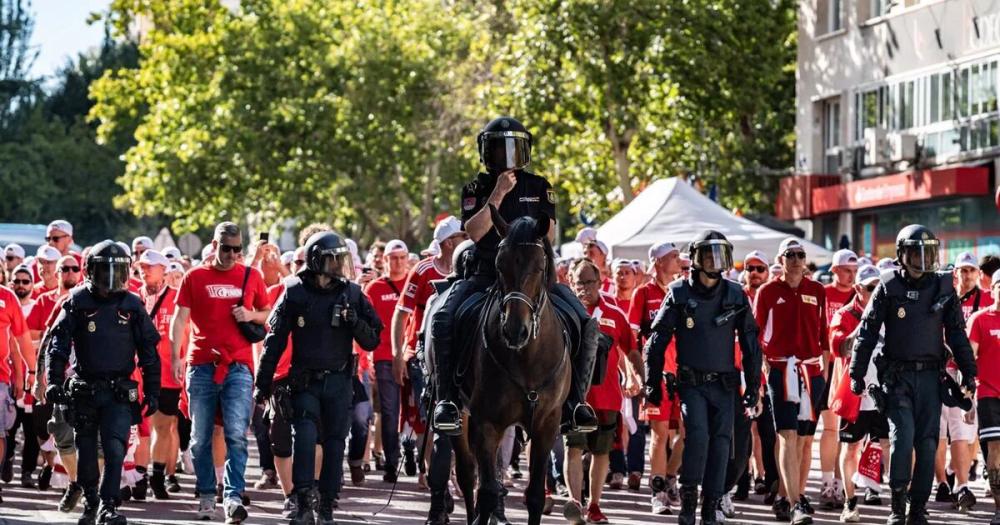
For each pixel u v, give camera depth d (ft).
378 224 285.64
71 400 59.00
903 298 61.98
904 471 62.18
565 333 50.85
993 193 168.86
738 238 111.65
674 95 199.72
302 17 274.77
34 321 78.33
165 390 71.31
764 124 229.86
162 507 68.85
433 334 51.65
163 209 272.92
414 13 278.67
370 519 66.08
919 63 183.21
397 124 273.33
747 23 203.00
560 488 74.23
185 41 270.87
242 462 63.31
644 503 73.15
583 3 194.29
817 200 200.95
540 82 197.36
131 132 376.27
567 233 277.44
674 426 70.95
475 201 52.60
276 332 57.93
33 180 369.71
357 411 78.43
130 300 59.52
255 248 77.87
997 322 67.72
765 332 69.51
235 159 266.36
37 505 69.51
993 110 168.96
